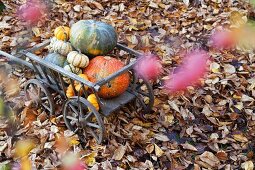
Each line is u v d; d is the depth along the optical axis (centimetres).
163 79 326
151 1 416
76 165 259
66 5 404
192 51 359
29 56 273
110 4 414
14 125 284
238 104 310
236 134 290
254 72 340
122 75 271
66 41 281
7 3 402
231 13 392
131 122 291
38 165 262
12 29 372
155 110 299
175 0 417
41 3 401
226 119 301
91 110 259
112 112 276
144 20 395
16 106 295
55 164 262
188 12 404
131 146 277
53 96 298
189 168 269
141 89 313
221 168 268
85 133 274
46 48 345
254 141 286
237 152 279
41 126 283
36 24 380
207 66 340
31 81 285
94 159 265
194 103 308
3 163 262
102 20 393
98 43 273
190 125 294
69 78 262
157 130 289
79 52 271
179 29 387
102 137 266
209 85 323
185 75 214
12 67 329
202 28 385
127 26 385
